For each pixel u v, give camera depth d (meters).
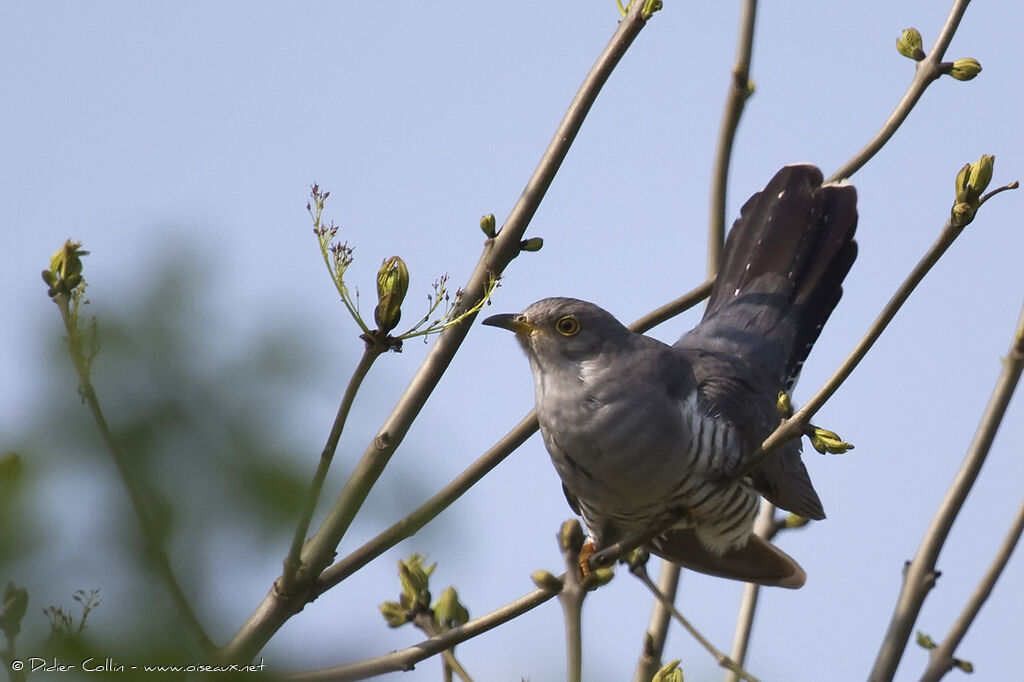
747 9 10.57
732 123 10.45
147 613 3.13
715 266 10.30
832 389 6.99
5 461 2.96
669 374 9.74
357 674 6.52
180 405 2.94
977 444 9.14
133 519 2.96
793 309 11.98
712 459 9.85
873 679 8.83
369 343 5.91
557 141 7.91
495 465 7.66
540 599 6.85
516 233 7.70
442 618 7.57
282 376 3.01
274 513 2.97
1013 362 9.13
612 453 9.56
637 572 8.41
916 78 9.92
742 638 10.29
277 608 6.14
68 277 5.34
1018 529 9.17
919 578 9.00
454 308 6.67
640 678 8.02
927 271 6.66
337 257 5.79
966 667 8.91
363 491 6.24
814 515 10.67
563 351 9.76
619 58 8.04
